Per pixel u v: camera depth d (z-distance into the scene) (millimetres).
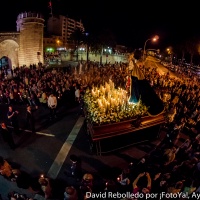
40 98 16109
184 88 19406
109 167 9188
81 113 14703
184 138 12047
